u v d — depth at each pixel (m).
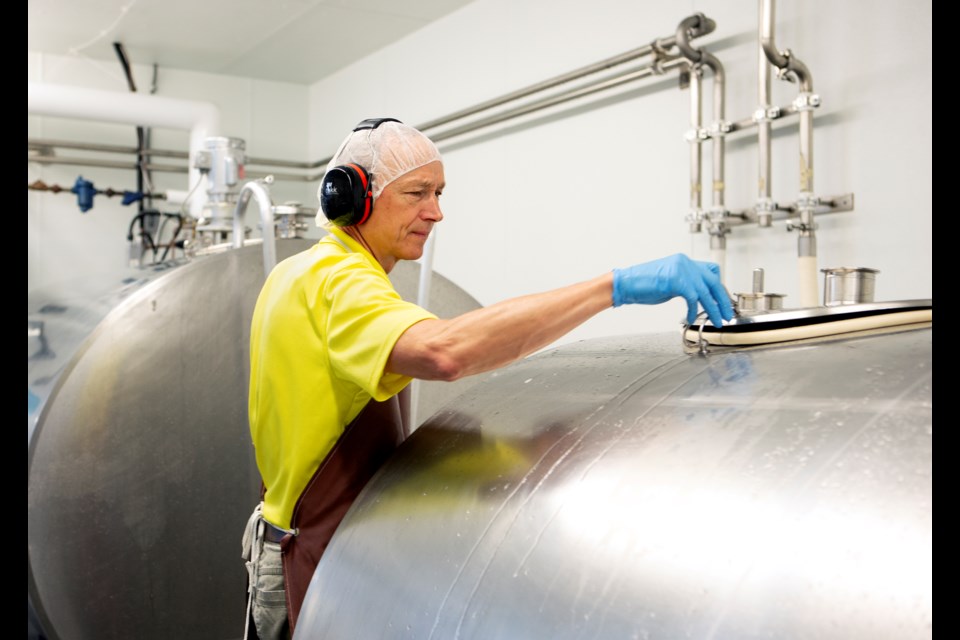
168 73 4.46
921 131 1.87
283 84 4.77
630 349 0.97
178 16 3.65
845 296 0.93
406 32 3.86
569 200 2.96
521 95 3.03
